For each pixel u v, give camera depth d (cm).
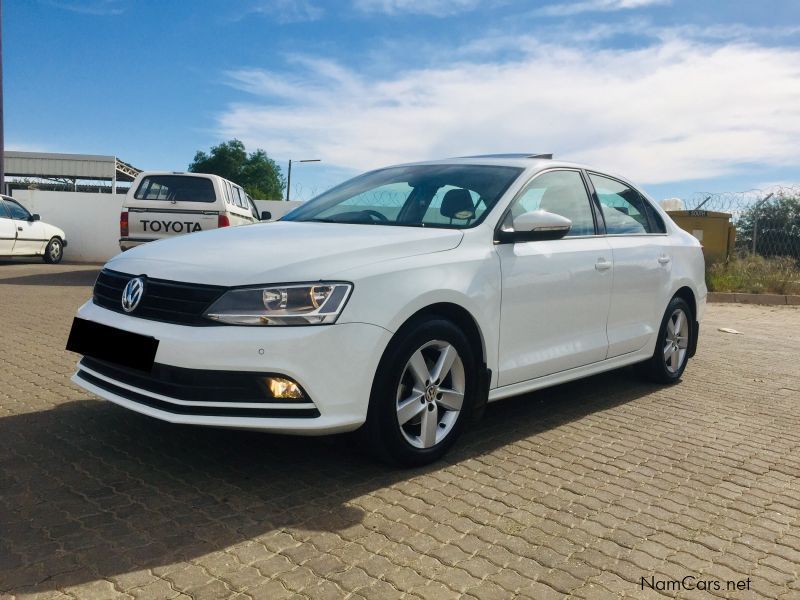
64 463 348
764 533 310
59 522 286
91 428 400
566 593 253
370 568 263
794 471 388
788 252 1570
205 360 307
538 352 426
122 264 369
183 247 366
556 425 454
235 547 273
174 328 319
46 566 253
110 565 255
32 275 1356
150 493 318
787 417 500
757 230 1598
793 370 674
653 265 531
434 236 375
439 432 372
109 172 3366
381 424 339
